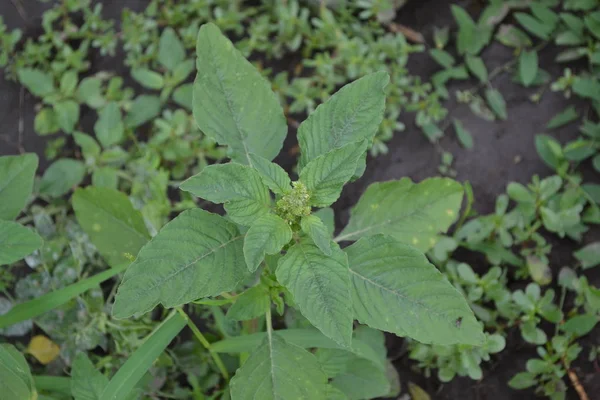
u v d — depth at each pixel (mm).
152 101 907
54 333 807
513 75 929
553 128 910
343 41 914
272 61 940
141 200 853
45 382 732
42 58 922
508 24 944
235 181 584
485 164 902
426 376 834
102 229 745
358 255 620
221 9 936
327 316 575
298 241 604
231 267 606
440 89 914
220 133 647
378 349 803
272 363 647
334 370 734
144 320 812
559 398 807
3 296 850
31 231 654
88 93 907
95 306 806
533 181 851
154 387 794
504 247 864
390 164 905
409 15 952
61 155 908
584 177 884
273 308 828
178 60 917
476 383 839
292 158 911
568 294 848
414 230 697
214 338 827
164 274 592
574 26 916
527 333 805
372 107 618
